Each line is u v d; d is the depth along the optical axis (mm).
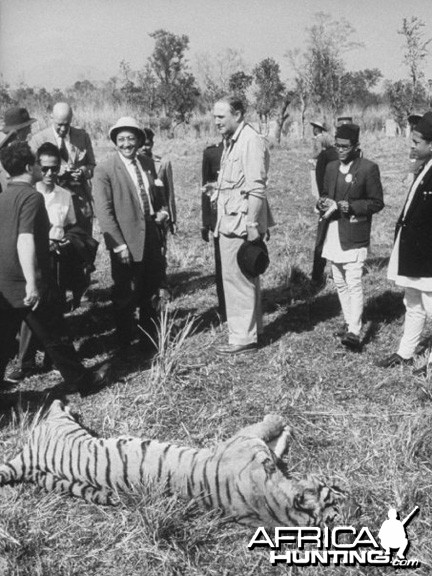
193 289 8367
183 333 6570
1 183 6621
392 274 5953
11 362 6414
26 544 4043
